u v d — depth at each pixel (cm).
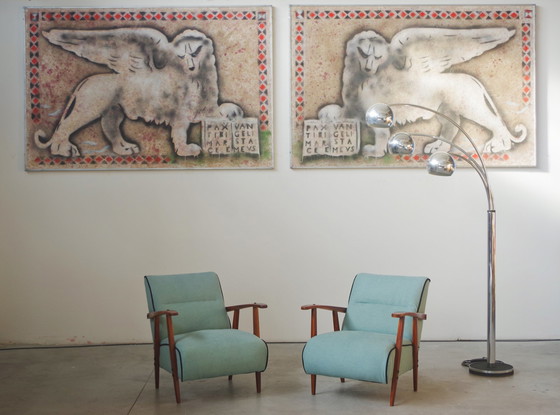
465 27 677
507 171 683
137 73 676
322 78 677
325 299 684
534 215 684
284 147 683
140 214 681
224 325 535
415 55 678
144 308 681
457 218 684
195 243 682
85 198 680
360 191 683
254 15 677
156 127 677
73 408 466
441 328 683
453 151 679
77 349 657
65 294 680
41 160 676
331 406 464
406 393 494
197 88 677
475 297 683
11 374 561
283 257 684
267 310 683
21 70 677
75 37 675
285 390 505
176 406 468
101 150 677
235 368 478
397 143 541
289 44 679
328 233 684
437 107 679
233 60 678
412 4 679
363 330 518
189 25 677
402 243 683
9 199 679
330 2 680
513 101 679
